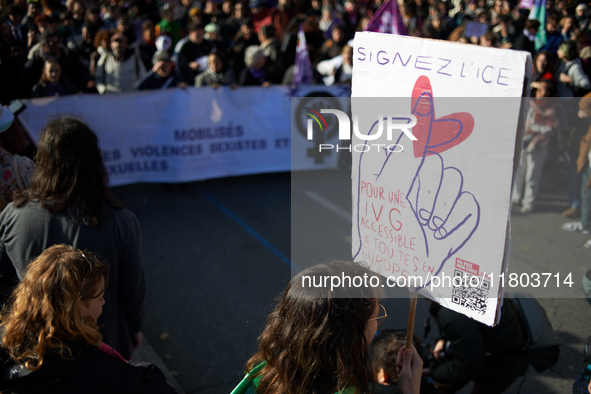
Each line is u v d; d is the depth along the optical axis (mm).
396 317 4004
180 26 8930
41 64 6016
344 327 1307
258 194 6715
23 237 2113
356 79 1680
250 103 6898
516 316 2617
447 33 9484
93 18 7438
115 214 2246
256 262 5039
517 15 8523
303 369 1321
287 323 1371
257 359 1533
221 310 4277
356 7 11047
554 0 9008
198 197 6629
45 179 2117
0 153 2502
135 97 6305
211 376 3551
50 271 1479
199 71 7398
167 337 3922
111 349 1635
